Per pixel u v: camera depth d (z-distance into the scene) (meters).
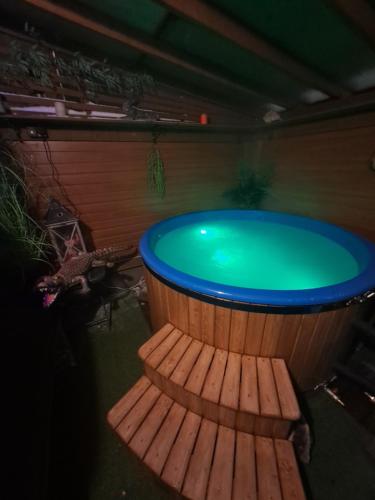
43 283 2.42
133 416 1.56
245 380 1.51
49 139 2.85
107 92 2.90
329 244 3.19
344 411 1.82
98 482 1.44
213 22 1.74
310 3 1.70
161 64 2.84
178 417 1.56
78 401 1.93
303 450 1.49
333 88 2.78
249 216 4.21
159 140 3.72
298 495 1.18
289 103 3.55
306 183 3.89
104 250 3.06
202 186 4.53
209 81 3.17
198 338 1.86
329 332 1.66
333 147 3.37
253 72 2.78
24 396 1.56
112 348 2.47
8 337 1.96
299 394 1.95
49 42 2.30
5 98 2.37
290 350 1.66
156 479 1.44
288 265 2.92
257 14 1.80
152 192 3.95
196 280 1.68
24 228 2.57
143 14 1.91
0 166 2.48
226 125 3.96
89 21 1.84
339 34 1.99
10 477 1.14
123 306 3.15
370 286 1.61
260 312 1.52
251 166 4.84
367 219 3.14
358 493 1.37
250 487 1.21
